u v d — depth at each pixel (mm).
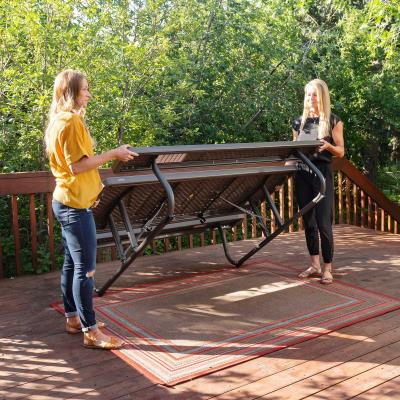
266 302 3537
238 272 4301
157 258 4859
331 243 3895
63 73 2537
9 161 6582
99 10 7195
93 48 6773
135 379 2473
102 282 4055
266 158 3631
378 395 2305
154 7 7594
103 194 3207
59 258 6012
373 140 13711
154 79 7801
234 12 9586
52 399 2295
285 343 2852
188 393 2336
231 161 3453
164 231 4008
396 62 11602
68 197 2553
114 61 7254
